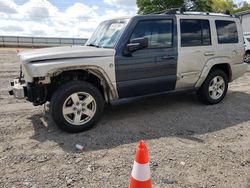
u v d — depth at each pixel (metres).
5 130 4.89
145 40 4.90
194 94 7.40
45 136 4.64
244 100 7.04
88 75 5.06
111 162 3.80
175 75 5.70
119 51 4.98
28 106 6.35
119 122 5.30
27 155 3.99
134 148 4.23
